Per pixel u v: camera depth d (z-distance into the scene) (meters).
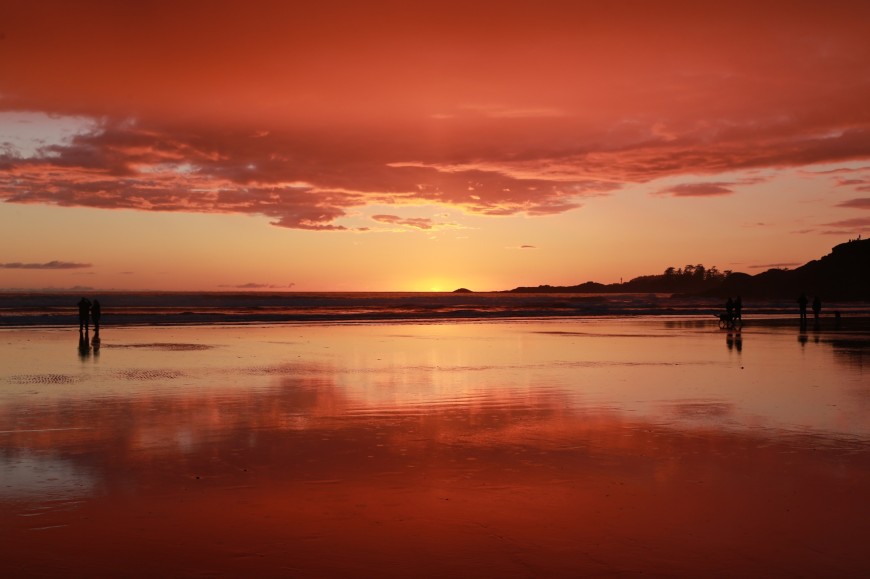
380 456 9.38
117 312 62.00
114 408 12.98
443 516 6.98
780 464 8.98
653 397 14.35
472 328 40.91
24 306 71.69
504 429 11.16
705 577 5.60
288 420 11.90
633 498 7.55
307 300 106.38
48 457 9.27
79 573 5.61
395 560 5.90
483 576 5.61
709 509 7.20
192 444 10.06
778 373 18.30
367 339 31.36
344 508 7.21
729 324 38.97
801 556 6.00
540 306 87.94
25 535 6.41
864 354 23.47
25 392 14.89
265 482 8.12
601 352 24.64
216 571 5.66
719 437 10.55
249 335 33.38
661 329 39.31
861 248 195.25
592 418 12.12
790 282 196.38
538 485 8.04
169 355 23.17
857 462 9.07
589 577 5.60
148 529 6.58
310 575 5.60
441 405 13.46
